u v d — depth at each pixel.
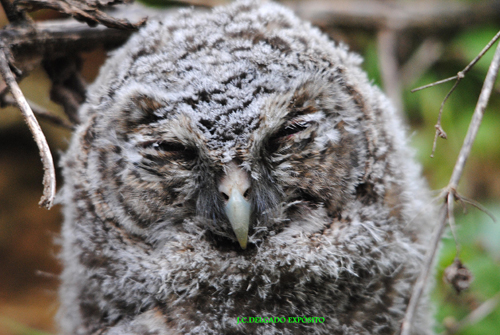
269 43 1.71
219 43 1.71
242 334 1.72
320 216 1.72
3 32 1.72
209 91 1.70
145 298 1.73
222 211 1.71
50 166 1.68
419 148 1.84
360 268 1.72
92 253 1.73
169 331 1.72
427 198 1.74
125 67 1.72
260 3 1.74
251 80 1.70
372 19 1.85
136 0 1.81
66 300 1.75
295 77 1.71
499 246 1.79
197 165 1.71
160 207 1.72
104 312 1.74
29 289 2.70
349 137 1.71
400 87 1.83
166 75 1.71
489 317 1.77
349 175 1.71
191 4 1.81
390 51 1.84
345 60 1.73
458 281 1.69
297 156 1.71
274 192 1.71
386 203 1.72
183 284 1.72
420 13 1.85
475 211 1.81
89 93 1.73
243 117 1.70
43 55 1.74
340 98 1.71
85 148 1.72
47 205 1.68
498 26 1.85
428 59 1.85
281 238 1.72
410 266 1.73
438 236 1.68
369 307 1.72
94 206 1.72
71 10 1.72
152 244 1.72
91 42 1.75
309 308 1.72
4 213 2.84
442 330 1.78
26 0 1.72
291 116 1.71
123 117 1.71
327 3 1.84
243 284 1.72
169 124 1.70
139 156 1.71
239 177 1.70
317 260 1.71
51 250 1.88
